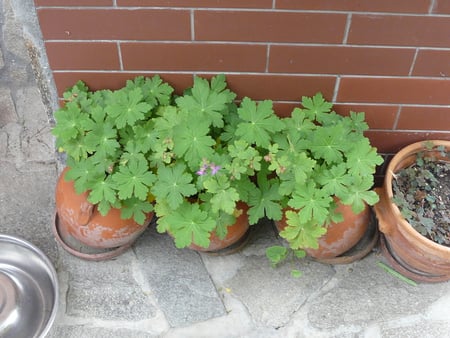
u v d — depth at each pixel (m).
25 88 2.46
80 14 1.50
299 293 1.74
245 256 1.83
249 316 1.69
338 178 1.48
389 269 1.79
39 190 2.04
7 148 2.21
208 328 1.66
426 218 1.62
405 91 1.69
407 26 1.52
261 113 1.52
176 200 1.46
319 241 1.66
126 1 1.48
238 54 1.60
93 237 1.68
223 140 1.60
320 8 1.48
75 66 1.64
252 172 1.48
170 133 1.50
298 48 1.58
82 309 1.70
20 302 1.65
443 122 1.78
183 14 1.50
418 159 1.79
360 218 1.66
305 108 1.72
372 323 1.67
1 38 2.67
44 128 2.29
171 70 1.65
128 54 1.61
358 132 1.66
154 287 1.75
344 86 1.68
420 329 1.66
